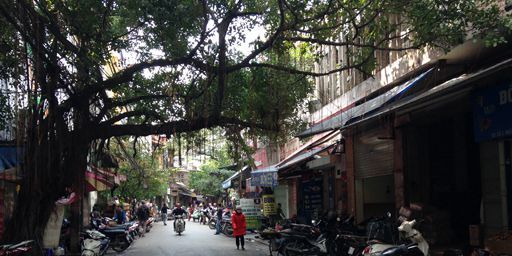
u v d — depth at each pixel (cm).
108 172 1614
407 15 1052
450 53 1086
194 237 2316
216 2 979
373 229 993
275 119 1316
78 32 954
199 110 1159
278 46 1074
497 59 1042
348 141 1630
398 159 1316
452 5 925
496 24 865
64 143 1050
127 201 3206
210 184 5081
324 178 2033
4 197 1291
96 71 1043
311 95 1916
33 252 1003
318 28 1054
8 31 960
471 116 1262
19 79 1021
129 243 1692
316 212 1789
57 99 1032
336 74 1859
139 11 937
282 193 2609
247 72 1293
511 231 888
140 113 1159
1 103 1085
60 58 998
